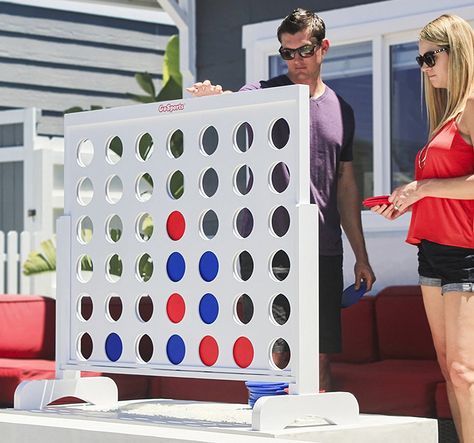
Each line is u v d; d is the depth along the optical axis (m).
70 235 7.09
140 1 13.00
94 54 18.12
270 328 6.08
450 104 6.16
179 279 6.53
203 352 6.41
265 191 6.12
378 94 10.05
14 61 17.31
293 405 5.88
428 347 8.59
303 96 5.99
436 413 7.26
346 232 7.36
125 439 5.88
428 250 6.24
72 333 7.09
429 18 9.63
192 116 6.48
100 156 6.96
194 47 11.53
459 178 6.03
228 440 5.56
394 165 10.01
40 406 7.04
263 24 10.96
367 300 8.95
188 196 6.48
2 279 14.28
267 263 6.10
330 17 10.38
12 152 16.11
